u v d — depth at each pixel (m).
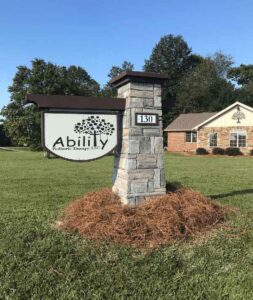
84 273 3.99
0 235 5.30
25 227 5.76
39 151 33.28
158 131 6.18
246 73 60.25
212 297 3.48
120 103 6.10
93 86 51.38
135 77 5.98
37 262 4.25
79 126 5.94
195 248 4.74
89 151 6.02
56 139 5.80
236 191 9.41
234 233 5.36
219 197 8.38
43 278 3.84
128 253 4.54
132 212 5.55
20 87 31.83
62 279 3.83
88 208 5.82
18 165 17.78
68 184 10.83
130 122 6.00
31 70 31.33
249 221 6.02
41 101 5.63
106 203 6.03
